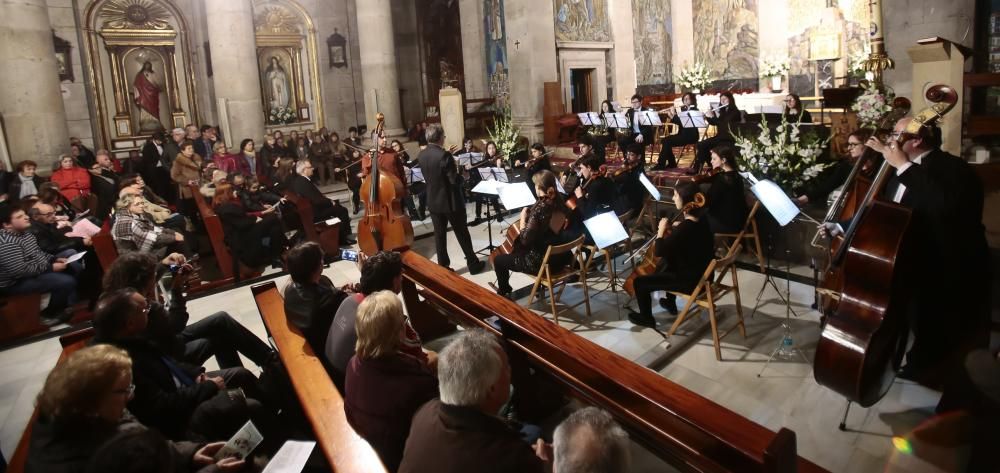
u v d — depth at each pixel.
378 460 2.49
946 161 3.41
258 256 7.41
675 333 4.88
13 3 9.17
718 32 16.23
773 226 6.38
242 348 4.30
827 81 14.08
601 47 15.01
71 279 6.39
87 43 13.16
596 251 5.96
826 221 4.35
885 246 3.19
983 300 3.56
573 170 7.39
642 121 10.83
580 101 15.34
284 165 11.30
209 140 12.05
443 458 2.04
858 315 3.25
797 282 5.80
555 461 1.74
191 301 6.77
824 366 3.34
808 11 14.17
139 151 12.23
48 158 9.71
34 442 2.14
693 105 10.70
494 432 2.07
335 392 3.05
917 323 3.71
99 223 7.93
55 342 5.87
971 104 9.14
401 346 2.83
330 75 16.66
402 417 2.63
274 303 4.41
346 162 13.79
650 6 16.11
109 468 1.66
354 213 11.38
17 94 9.37
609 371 2.76
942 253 3.46
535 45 13.50
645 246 5.57
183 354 3.80
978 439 2.51
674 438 2.48
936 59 6.73
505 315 3.58
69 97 13.05
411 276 4.89
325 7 16.34
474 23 15.12
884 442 3.33
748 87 15.81
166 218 7.98
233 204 7.34
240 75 12.11
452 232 9.29
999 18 10.92
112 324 2.98
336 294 3.85
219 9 11.83
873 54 8.54
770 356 4.41
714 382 4.13
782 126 6.85
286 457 2.51
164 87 14.30
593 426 1.72
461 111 12.58
